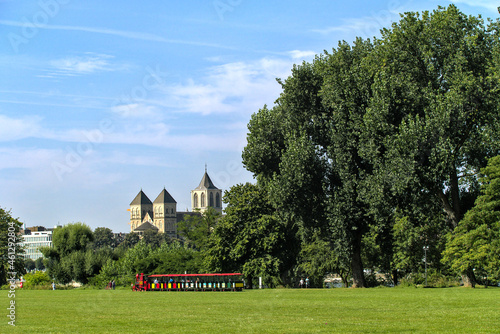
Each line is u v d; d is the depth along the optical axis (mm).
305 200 62406
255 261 82625
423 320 22172
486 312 24953
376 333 18688
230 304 34469
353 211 60375
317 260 90625
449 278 80062
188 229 129875
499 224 52562
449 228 60125
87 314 28094
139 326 22016
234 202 87938
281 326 21141
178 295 52469
